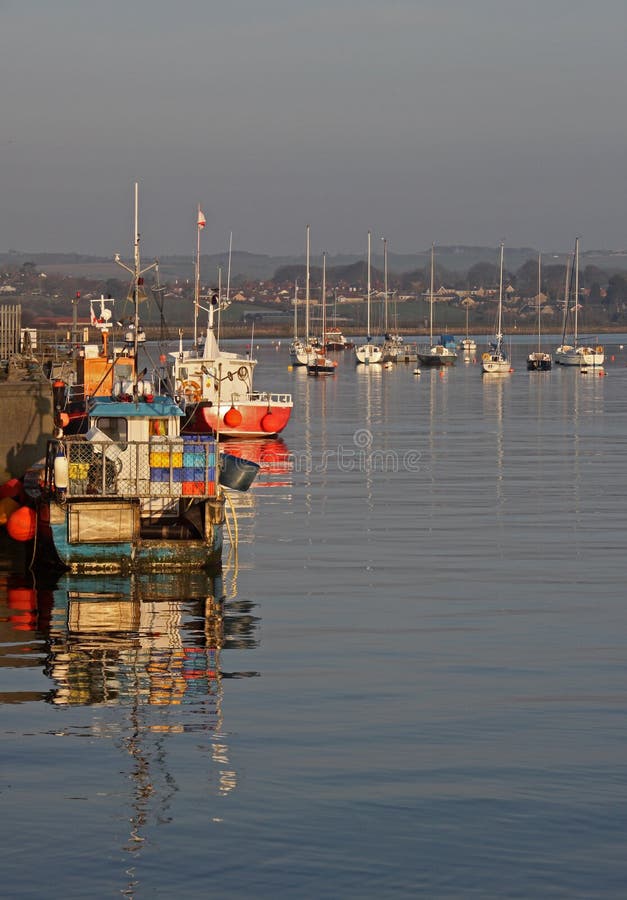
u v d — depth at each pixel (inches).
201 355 4495.6
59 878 871.7
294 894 852.0
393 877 873.5
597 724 1167.6
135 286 2171.5
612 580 1838.1
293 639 1481.3
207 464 1868.8
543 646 1450.5
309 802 987.9
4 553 2039.9
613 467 3417.8
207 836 931.3
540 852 906.1
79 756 1079.6
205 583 1809.8
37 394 2571.4
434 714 1195.9
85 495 1841.8
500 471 3314.5
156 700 1236.5
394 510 2568.9
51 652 1418.6
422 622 1571.1
